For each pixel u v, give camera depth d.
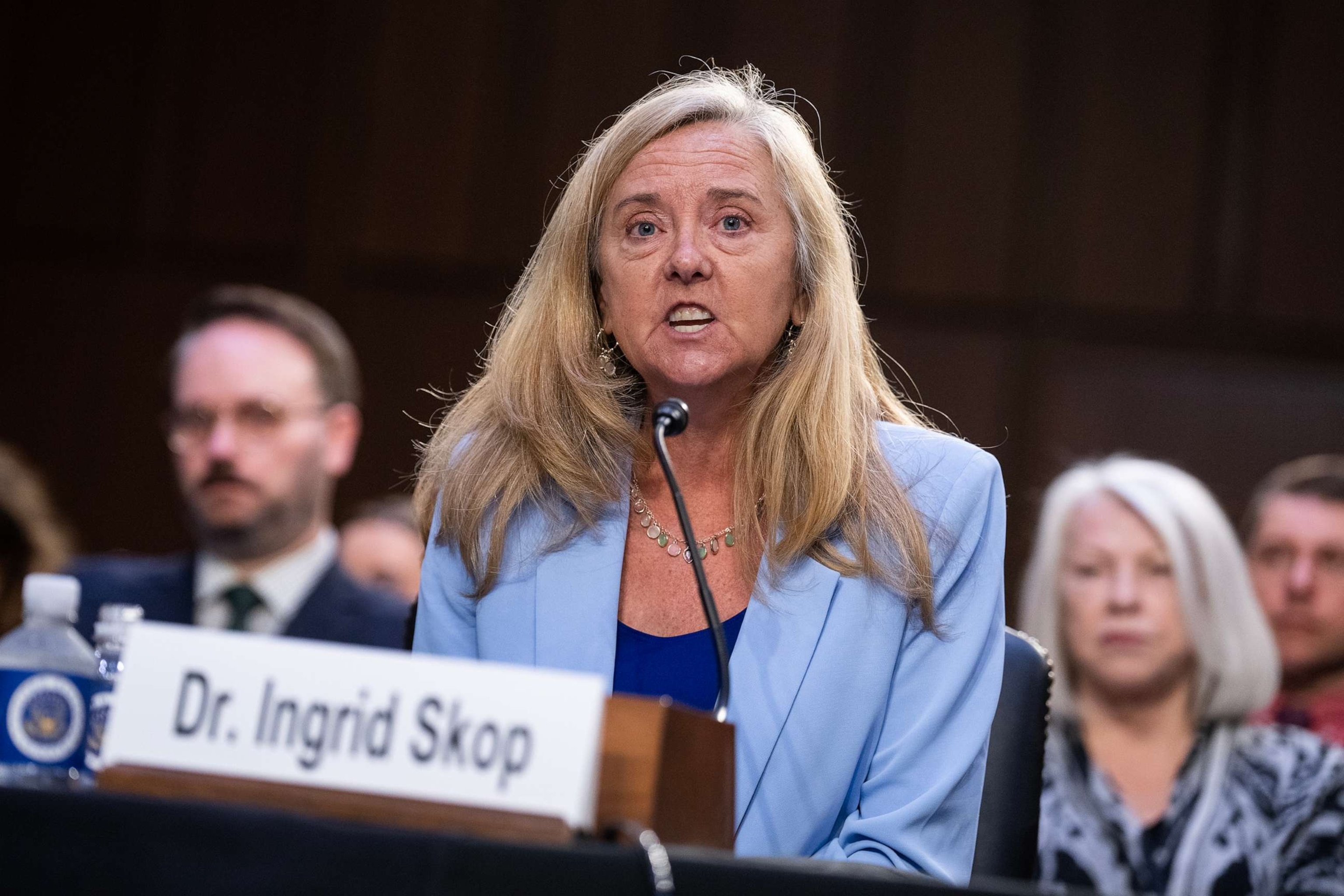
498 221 20.22
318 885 3.93
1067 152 20.11
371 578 16.06
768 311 6.65
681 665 6.49
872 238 20.05
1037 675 7.09
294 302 19.59
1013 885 4.24
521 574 6.77
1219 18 20.09
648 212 6.75
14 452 19.50
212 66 20.30
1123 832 11.98
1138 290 20.03
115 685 4.86
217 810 3.99
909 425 7.33
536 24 20.31
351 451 16.23
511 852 3.95
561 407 7.02
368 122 20.30
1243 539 16.61
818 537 6.51
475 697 4.23
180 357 15.88
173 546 19.50
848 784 6.29
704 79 7.25
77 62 20.17
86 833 3.98
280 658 4.34
